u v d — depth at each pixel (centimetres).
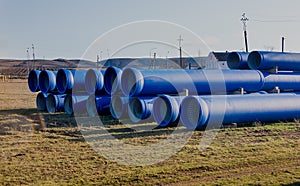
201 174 821
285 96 1482
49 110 1884
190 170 849
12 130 1351
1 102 2492
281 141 1145
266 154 988
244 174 822
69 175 816
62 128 1384
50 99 1906
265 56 1681
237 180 777
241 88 1562
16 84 4688
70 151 1031
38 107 1992
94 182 771
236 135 1227
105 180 782
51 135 1253
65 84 1784
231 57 1806
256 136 1217
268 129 1326
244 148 1052
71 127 1404
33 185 752
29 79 2031
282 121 1474
